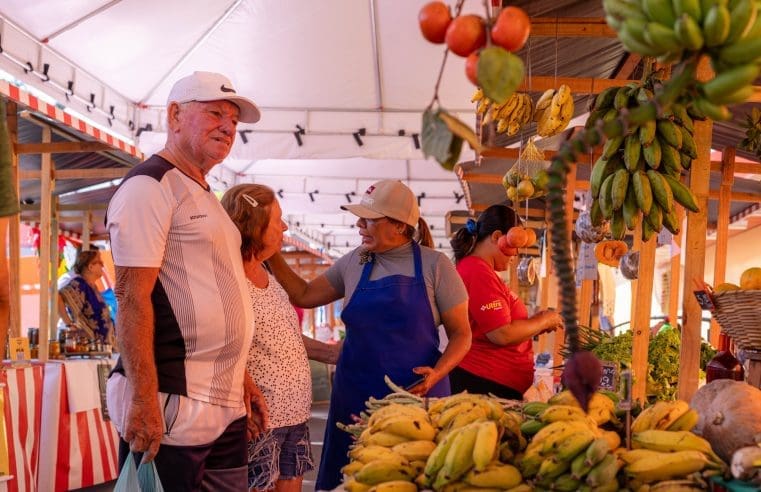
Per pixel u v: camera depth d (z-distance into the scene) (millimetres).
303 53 6555
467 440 1752
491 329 3797
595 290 6391
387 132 7648
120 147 5641
